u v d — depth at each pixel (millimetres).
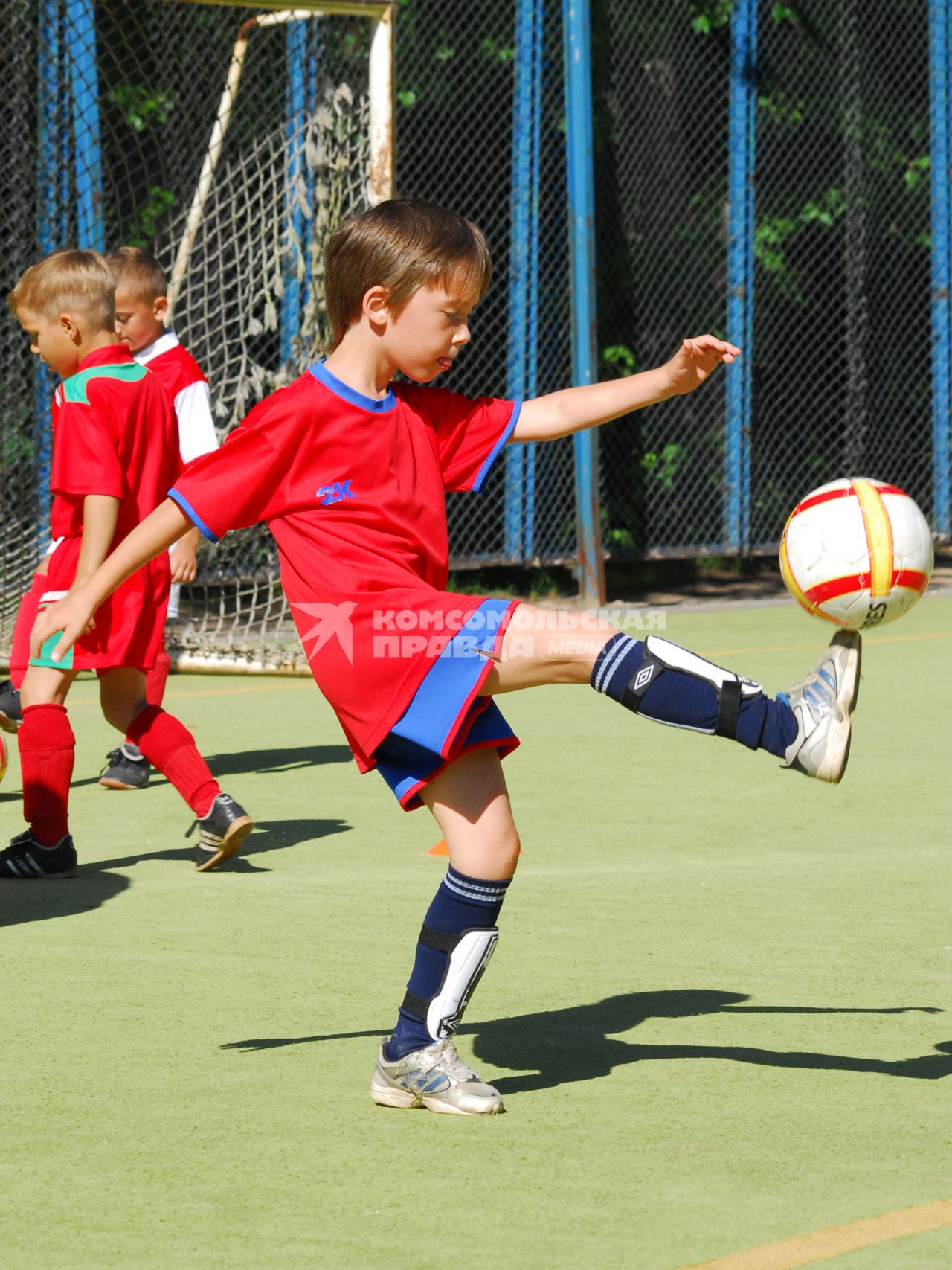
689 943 5953
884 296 22141
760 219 20812
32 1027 5039
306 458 4285
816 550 4094
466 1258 3432
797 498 21703
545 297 19422
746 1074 4598
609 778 9156
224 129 14758
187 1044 4879
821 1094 4449
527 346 19094
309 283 14398
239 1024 5066
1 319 15719
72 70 15523
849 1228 3559
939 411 22359
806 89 21016
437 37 18625
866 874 6957
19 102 15703
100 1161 3994
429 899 6652
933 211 22031
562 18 18250
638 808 8383
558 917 6312
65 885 6957
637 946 5910
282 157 15945
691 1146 4070
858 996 5316
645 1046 4855
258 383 14633
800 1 20812
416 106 18797
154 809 8672
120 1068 4672
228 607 16359
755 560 22500
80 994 5379
